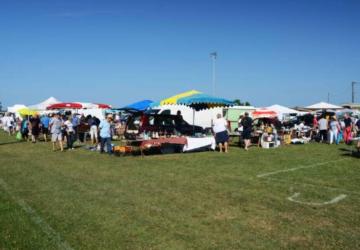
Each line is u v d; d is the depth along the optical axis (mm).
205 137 18938
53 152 18328
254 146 21156
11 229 6355
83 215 7148
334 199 8281
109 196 8633
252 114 24188
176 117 19828
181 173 11773
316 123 25250
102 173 11836
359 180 10477
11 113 40312
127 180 10594
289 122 31547
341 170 12234
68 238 5938
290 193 8883
